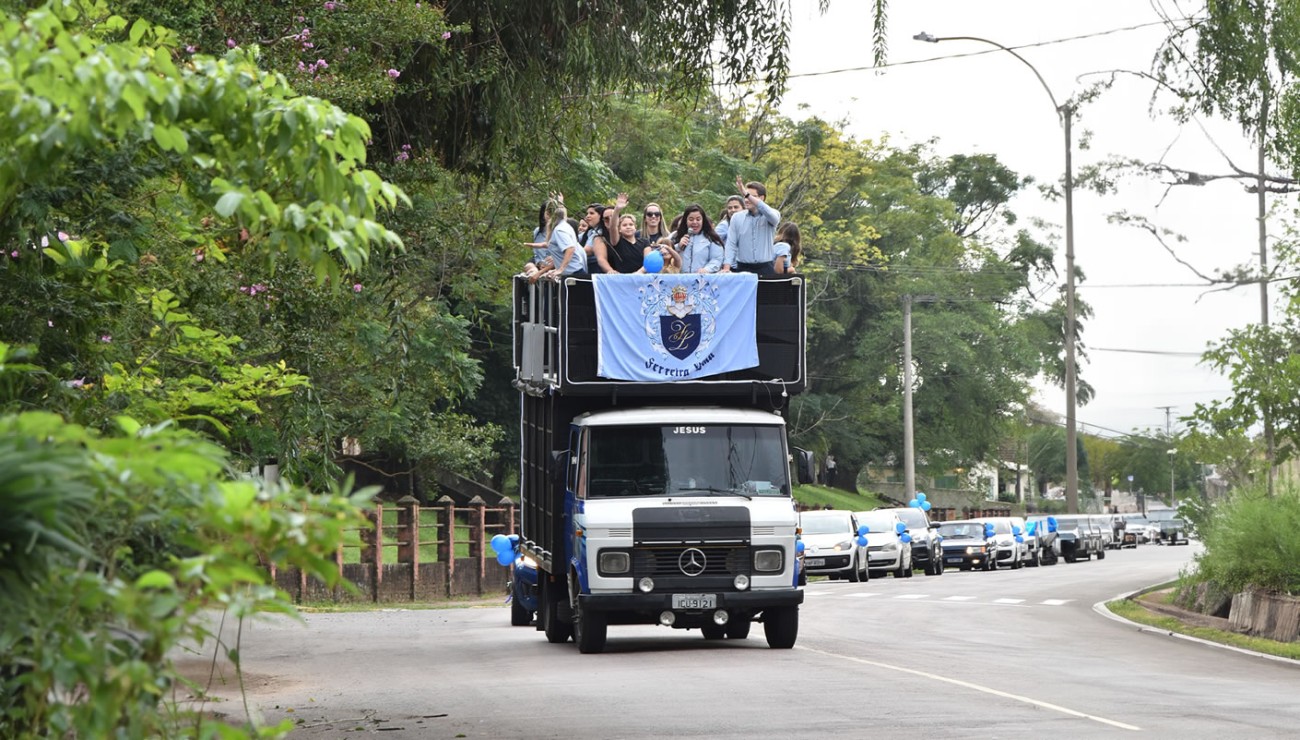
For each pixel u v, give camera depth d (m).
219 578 7.84
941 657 38.19
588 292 38.56
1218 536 54.47
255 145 9.80
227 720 24.28
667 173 92.06
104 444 7.68
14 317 15.82
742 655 38.00
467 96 35.00
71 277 16.69
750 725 24.16
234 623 52.31
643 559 37.69
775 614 39.97
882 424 170.25
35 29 8.81
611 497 37.97
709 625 39.62
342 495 8.45
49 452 7.44
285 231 9.82
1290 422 54.31
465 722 24.81
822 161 137.50
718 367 38.59
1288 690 30.77
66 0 11.24
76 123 8.88
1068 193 99.19
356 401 43.84
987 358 166.38
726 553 37.97
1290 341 55.41
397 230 33.84
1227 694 29.64
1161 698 28.58
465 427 84.69
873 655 38.31
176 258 22.66
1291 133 44.88
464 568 78.56
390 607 70.50
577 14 32.69
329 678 33.31
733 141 123.25
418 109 34.94
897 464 185.88
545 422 41.62
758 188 39.78
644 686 30.33
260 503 8.33
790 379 39.19
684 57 32.34
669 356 38.47
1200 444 60.84
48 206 14.95
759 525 37.94
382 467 99.44
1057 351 181.25
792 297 39.25
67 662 7.64
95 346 17.47
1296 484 53.56
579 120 34.91
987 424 170.25
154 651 7.90
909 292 160.25
